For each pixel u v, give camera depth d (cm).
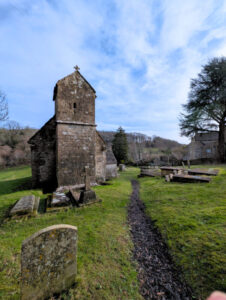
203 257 253
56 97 890
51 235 198
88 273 238
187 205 491
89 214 482
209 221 358
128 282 226
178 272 242
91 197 584
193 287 210
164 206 518
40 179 923
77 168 868
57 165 823
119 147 3422
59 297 196
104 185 951
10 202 600
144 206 573
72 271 214
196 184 764
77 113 891
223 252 251
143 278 236
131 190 889
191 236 315
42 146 936
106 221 433
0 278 216
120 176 1728
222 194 550
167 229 368
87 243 318
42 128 939
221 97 1642
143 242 338
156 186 862
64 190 796
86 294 201
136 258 285
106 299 195
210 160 2073
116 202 616
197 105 1875
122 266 260
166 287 217
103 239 335
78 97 902
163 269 253
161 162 3130
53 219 443
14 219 439
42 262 191
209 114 1819
